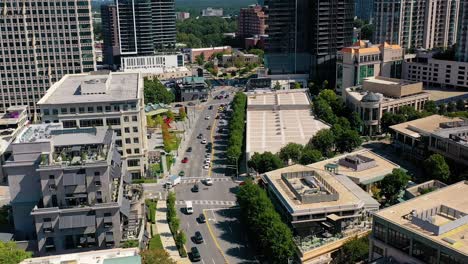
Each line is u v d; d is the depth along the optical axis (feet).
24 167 636.07
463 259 466.70
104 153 645.92
